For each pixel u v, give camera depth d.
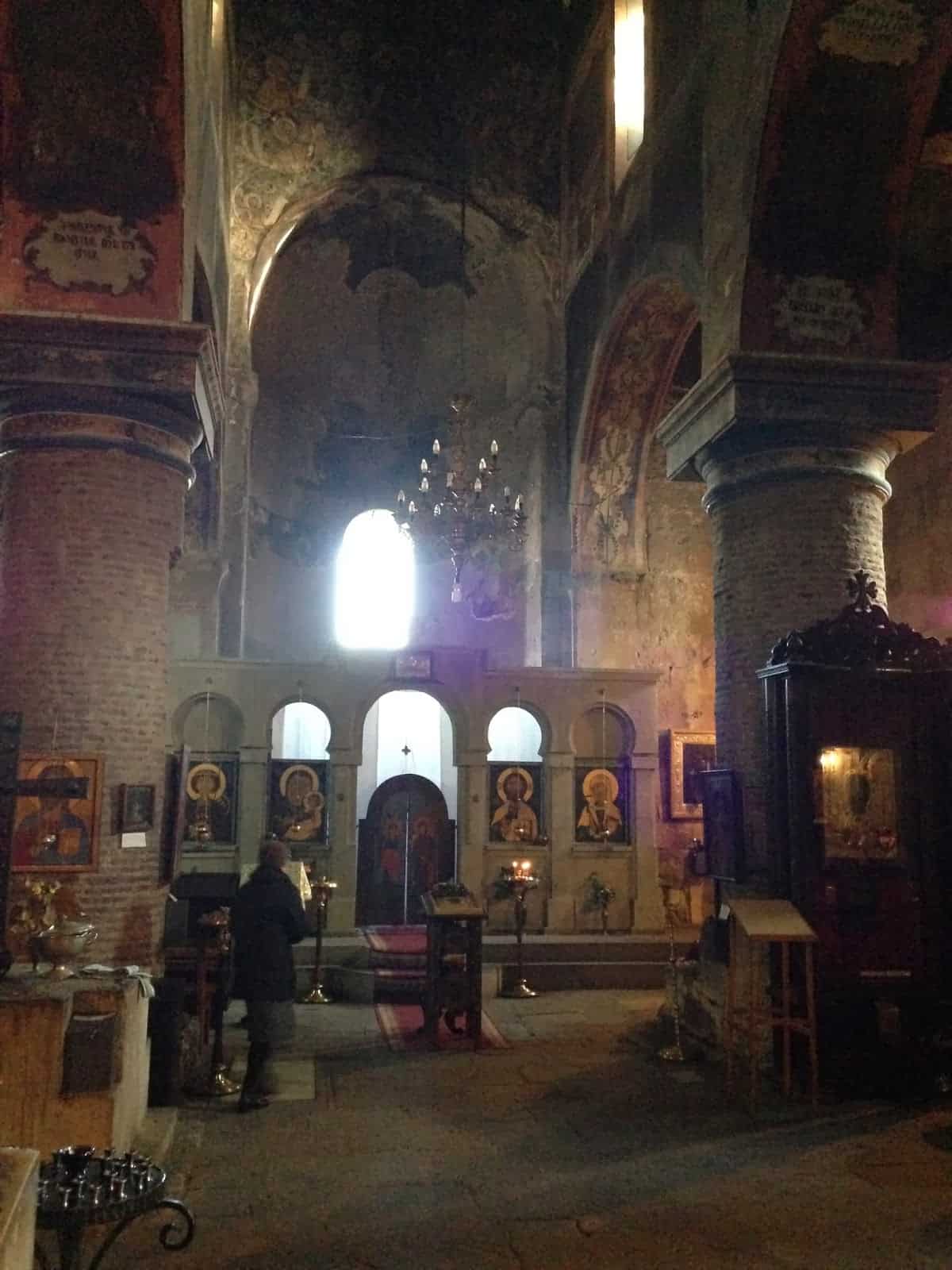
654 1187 5.93
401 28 16.47
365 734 18.34
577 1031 9.87
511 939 12.96
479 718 13.92
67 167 9.05
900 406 9.62
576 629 16.11
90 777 8.70
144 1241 5.16
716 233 10.52
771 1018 7.81
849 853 7.98
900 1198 5.79
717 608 10.09
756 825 9.27
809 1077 7.80
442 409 18.86
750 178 9.62
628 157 14.23
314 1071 8.36
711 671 16.45
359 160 16.42
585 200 15.87
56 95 8.84
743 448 9.70
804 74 9.15
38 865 8.54
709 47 11.00
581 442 16.03
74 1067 5.52
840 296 9.87
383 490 18.94
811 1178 6.08
